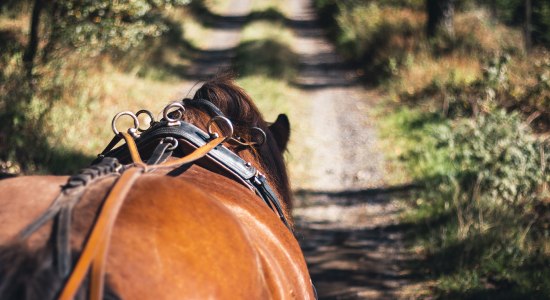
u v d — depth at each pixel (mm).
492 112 10023
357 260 6766
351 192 9172
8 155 7711
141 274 1587
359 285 6184
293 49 22672
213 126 2715
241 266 1813
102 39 12578
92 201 1726
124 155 2576
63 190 1787
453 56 15844
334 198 8945
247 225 2252
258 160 2895
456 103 12383
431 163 9422
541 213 7133
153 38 18297
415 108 13438
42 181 1913
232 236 1849
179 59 19781
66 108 9883
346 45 21328
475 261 6328
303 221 7969
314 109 14508
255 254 1916
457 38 17344
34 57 11375
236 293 1765
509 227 6684
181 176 2350
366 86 16859
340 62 20266
